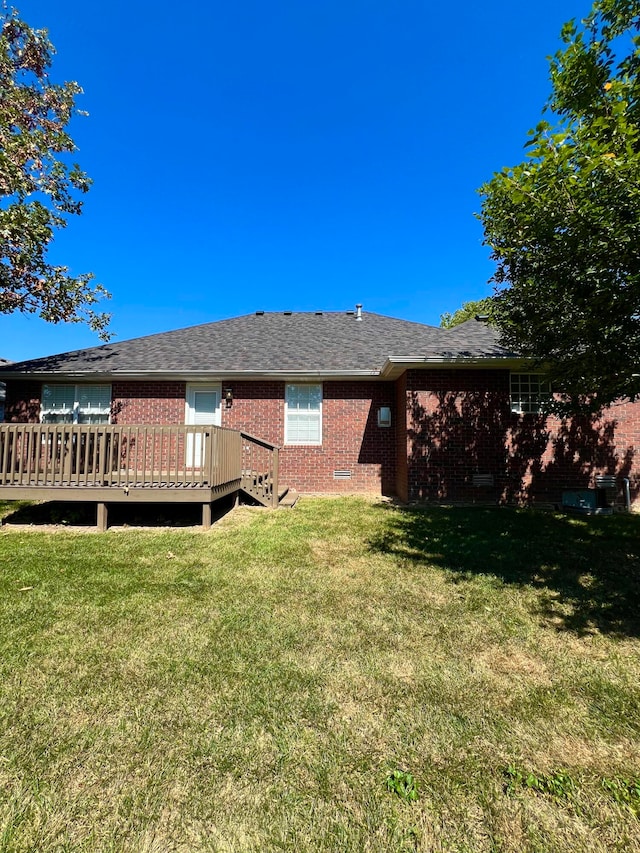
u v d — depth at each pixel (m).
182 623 3.49
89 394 11.62
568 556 5.44
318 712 2.35
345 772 1.92
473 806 1.74
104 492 7.12
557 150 4.46
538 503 9.61
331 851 1.54
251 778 1.88
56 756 2.00
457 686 2.61
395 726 2.24
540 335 5.53
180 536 6.49
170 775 1.89
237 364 11.37
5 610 3.70
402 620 3.57
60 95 11.95
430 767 1.95
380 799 1.77
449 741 2.13
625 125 4.01
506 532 6.77
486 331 11.52
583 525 7.36
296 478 11.38
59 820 1.67
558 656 2.98
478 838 1.60
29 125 11.49
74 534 6.67
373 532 6.75
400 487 10.59
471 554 5.53
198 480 7.78
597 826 1.65
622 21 4.68
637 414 9.75
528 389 9.87
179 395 11.55
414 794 1.79
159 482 7.30
